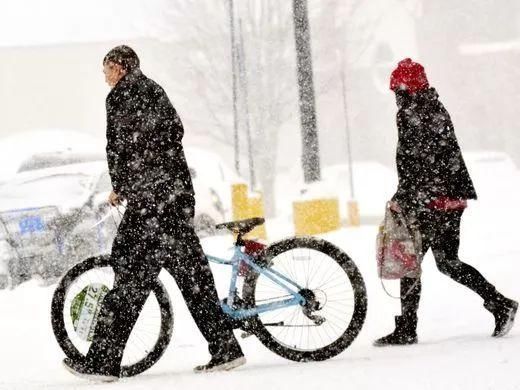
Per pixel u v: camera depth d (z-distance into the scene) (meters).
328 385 12.06
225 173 40.88
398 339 15.62
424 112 15.42
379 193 76.38
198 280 14.10
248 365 14.73
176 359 16.12
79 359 14.72
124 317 13.92
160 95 13.99
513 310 15.38
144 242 13.89
